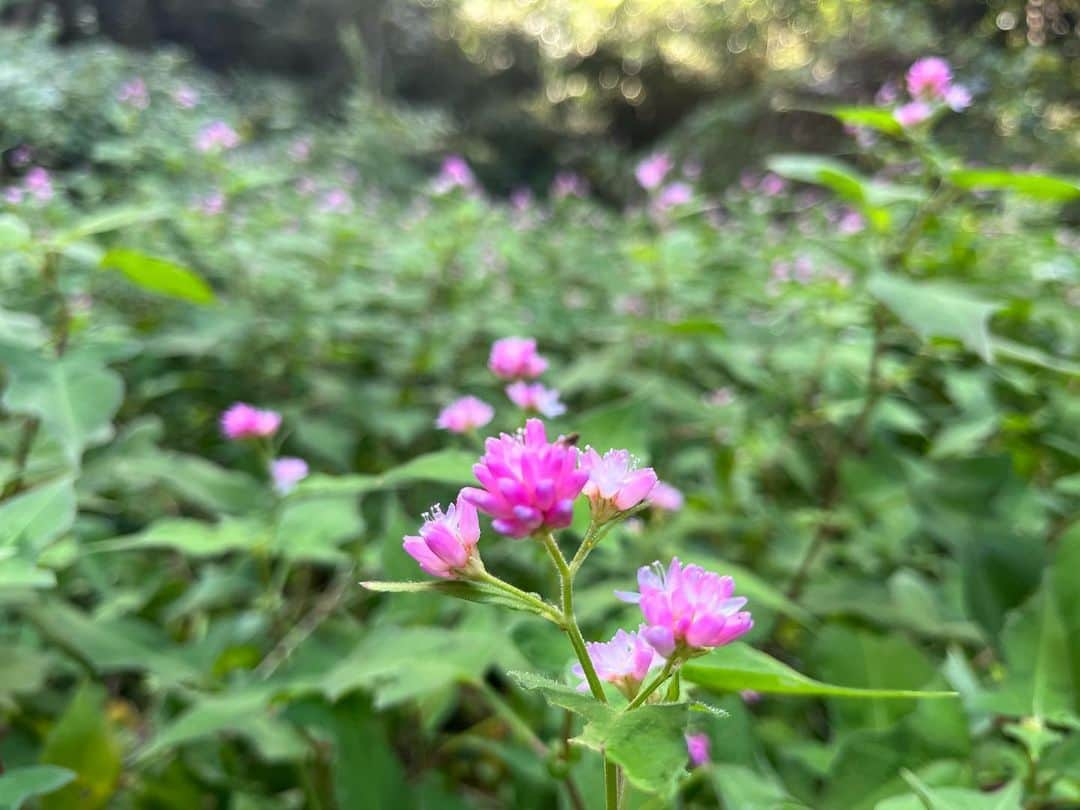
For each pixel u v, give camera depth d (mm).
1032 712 115
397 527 147
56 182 357
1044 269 321
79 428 138
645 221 457
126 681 222
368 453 271
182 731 134
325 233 387
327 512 165
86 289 254
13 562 109
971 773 111
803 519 194
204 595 181
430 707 145
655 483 88
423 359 296
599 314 376
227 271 336
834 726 126
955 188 189
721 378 325
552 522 79
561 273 425
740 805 107
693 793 133
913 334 218
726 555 212
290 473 173
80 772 137
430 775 156
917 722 114
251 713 139
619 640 90
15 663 150
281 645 179
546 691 75
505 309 349
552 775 115
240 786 157
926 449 256
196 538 161
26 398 139
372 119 764
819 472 243
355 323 313
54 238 176
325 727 133
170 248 347
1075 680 117
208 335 275
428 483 199
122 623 161
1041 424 211
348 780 129
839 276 313
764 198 542
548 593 158
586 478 81
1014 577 152
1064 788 110
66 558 159
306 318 318
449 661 128
